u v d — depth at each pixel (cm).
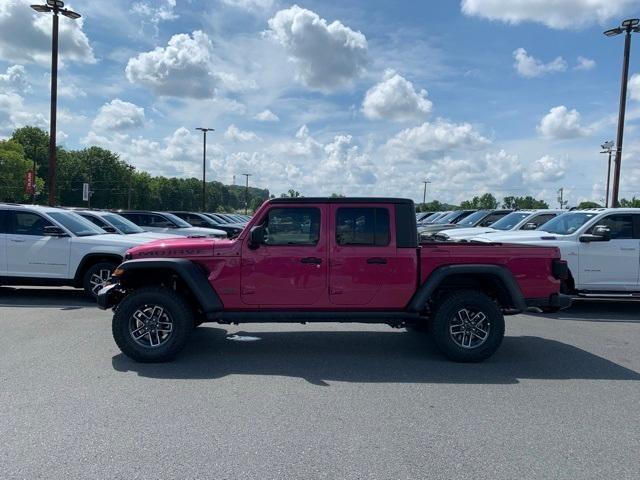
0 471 346
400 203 635
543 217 1341
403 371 588
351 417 447
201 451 378
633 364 624
